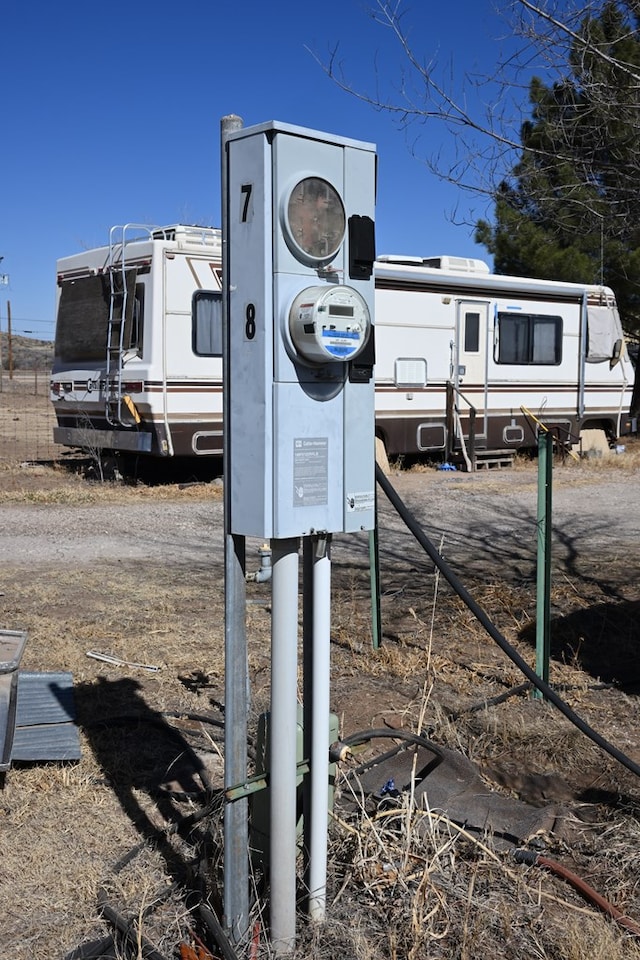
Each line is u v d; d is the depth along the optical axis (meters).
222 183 2.83
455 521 10.90
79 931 3.07
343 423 2.92
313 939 2.99
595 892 3.31
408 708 4.86
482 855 3.44
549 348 16.00
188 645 5.88
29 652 5.66
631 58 5.44
